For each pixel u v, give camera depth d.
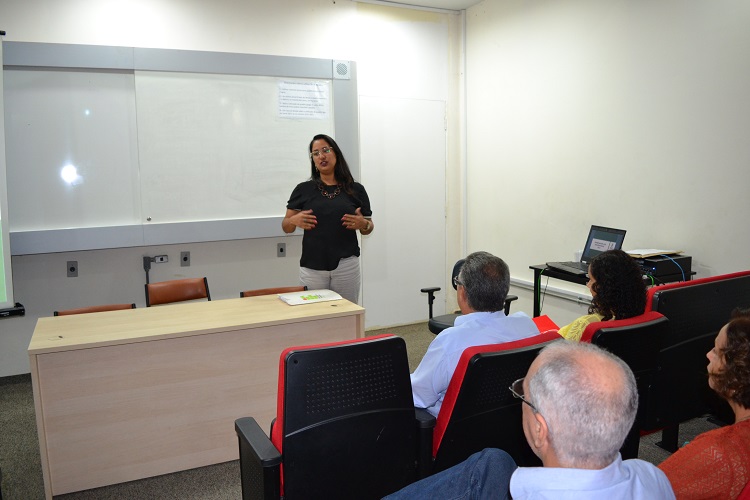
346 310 2.71
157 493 2.39
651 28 3.49
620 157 3.76
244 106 4.21
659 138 3.49
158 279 4.21
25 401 3.47
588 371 0.85
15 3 3.64
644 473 0.90
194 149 4.08
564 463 0.84
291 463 1.47
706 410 2.23
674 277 3.16
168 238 4.02
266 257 4.55
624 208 3.76
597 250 3.59
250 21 4.33
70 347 2.19
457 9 5.16
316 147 3.41
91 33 3.86
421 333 4.90
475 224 5.28
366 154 4.91
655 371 1.90
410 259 5.23
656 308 2.02
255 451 1.49
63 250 3.73
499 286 1.86
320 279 3.48
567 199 4.23
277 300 2.95
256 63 4.21
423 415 1.67
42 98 3.65
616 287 1.98
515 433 1.70
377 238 5.04
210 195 4.15
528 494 0.83
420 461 1.65
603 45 3.83
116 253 4.07
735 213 3.08
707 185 3.22
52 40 3.76
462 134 5.30
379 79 4.91
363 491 1.60
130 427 2.36
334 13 4.65
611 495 0.81
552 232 4.39
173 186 4.04
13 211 3.62
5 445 2.89
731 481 1.05
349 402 1.50
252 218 4.28
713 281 2.16
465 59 5.22
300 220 3.27
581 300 4.07
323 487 1.53
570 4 4.06
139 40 4.00
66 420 2.26
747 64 2.98
